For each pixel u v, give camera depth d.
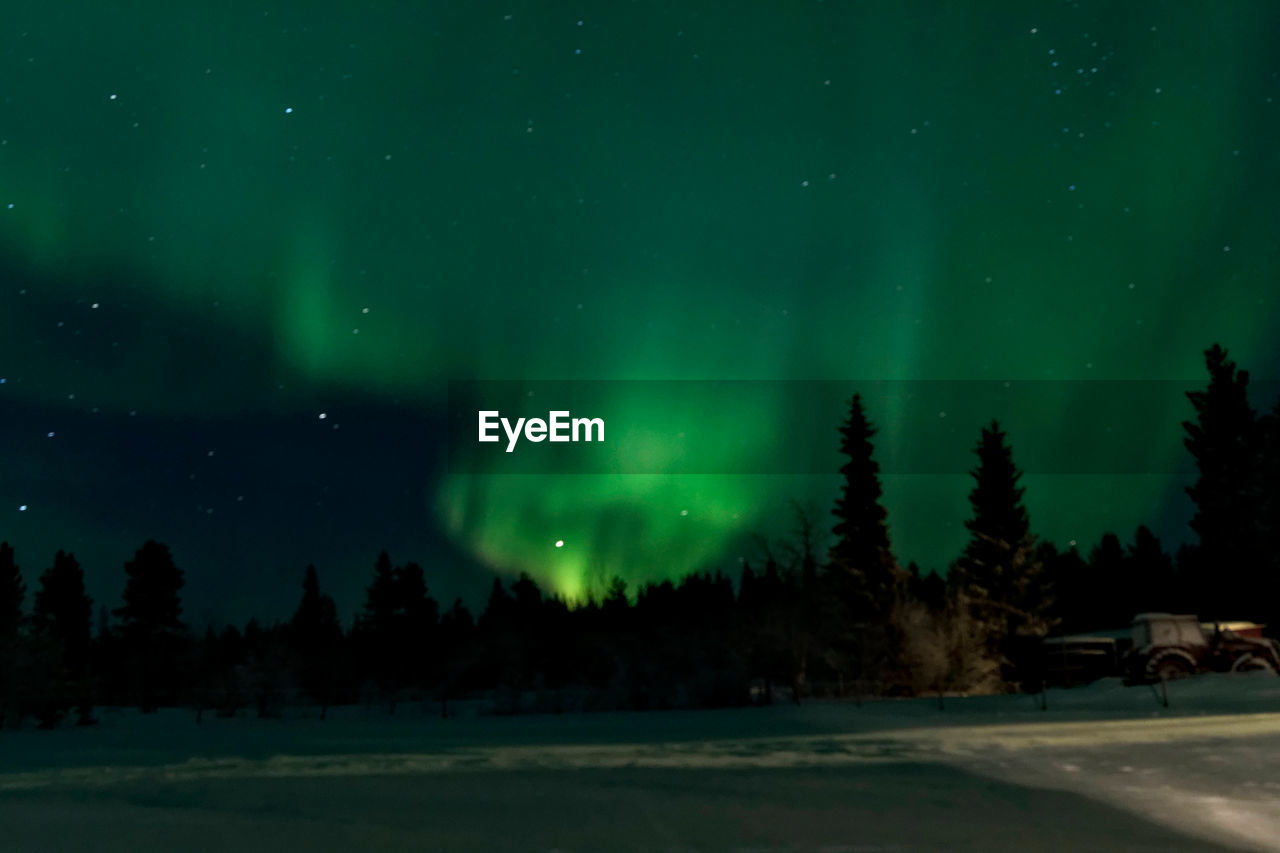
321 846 9.52
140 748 23.48
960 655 45.84
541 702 41.62
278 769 17.06
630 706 39.53
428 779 14.94
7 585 68.75
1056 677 40.94
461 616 80.81
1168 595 68.81
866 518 52.31
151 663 64.31
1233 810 11.39
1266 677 28.59
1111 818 10.92
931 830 10.25
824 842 9.65
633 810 11.62
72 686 40.97
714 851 9.22
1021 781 13.68
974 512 53.97
